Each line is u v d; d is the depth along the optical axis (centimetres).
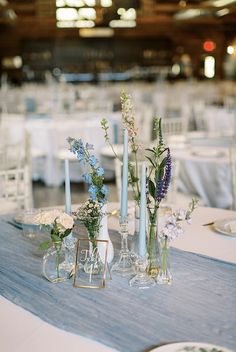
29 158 378
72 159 579
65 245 162
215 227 208
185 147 454
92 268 156
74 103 873
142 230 153
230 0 1312
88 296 148
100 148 613
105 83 1378
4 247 191
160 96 1035
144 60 1568
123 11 1469
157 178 149
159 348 118
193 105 892
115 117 690
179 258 177
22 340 126
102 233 160
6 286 156
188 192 397
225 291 151
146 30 1542
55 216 157
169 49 1580
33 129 608
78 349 121
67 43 1536
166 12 1512
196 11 1464
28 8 1462
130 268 164
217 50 1587
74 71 1541
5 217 232
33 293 151
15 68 1529
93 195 154
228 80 1508
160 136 155
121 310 139
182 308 140
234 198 296
